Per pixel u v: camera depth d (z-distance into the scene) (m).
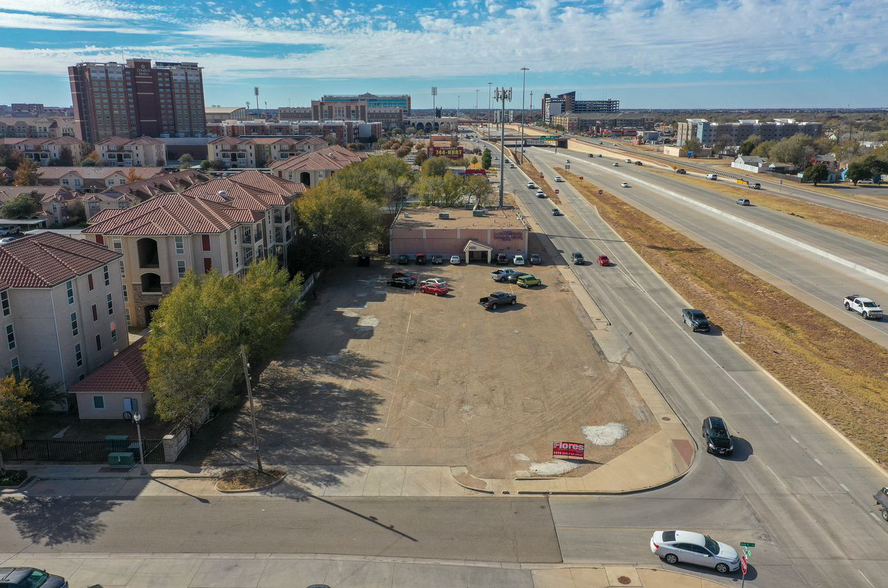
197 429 41.94
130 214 64.12
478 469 37.59
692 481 36.16
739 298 73.19
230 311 44.47
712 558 28.56
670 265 87.38
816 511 33.28
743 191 152.50
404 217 102.31
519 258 88.19
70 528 31.81
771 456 38.78
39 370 44.50
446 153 198.00
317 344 57.81
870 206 128.38
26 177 147.88
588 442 40.75
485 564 29.20
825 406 45.00
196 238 61.59
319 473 37.00
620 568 28.95
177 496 34.62
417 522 32.34
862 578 28.27
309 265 77.62
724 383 49.62
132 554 29.84
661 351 56.44
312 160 128.75
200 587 27.58
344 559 29.48
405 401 46.59
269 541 30.78
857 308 66.06
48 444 39.38
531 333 61.12
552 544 30.64
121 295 53.22
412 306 69.62
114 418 43.97
